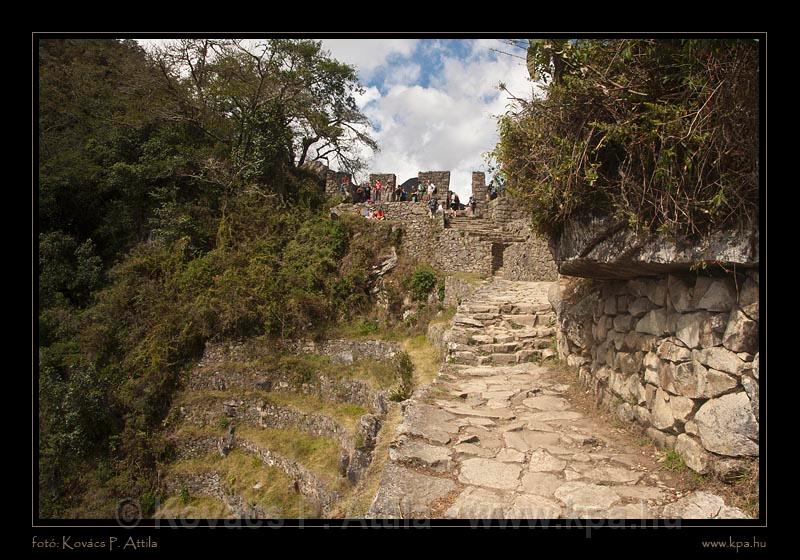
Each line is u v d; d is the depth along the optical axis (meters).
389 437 5.73
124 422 13.28
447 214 19.61
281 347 14.41
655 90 3.68
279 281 15.71
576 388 6.29
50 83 20.44
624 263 4.32
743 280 3.32
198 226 18.19
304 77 21.70
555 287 8.13
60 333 15.41
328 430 11.05
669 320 4.16
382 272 16.58
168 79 20.28
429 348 12.42
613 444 4.47
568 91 4.22
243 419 12.83
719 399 3.41
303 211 19.12
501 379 6.84
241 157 19.80
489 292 12.51
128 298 16.06
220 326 14.91
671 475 3.71
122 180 18.59
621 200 4.10
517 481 3.76
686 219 3.50
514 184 5.61
